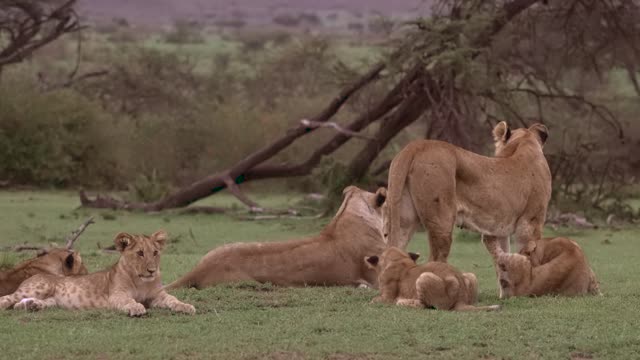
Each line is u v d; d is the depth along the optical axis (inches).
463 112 1047.0
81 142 1417.3
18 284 386.3
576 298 394.6
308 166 1029.8
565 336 327.9
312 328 335.9
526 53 1226.6
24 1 1389.0
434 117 975.6
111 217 943.0
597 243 767.7
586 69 1262.3
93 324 341.7
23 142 1371.8
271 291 415.8
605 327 342.3
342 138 1016.9
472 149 965.8
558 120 1446.9
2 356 297.4
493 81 974.4
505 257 403.5
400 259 390.9
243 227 890.7
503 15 977.5
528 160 433.4
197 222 935.7
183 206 1039.6
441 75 952.3
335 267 431.8
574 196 1055.6
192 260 562.6
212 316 358.3
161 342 314.8
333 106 1003.3
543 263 408.2
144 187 1168.8
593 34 1189.7
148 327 336.8
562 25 1173.1
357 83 989.2
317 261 429.7
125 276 366.3
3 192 1302.9
